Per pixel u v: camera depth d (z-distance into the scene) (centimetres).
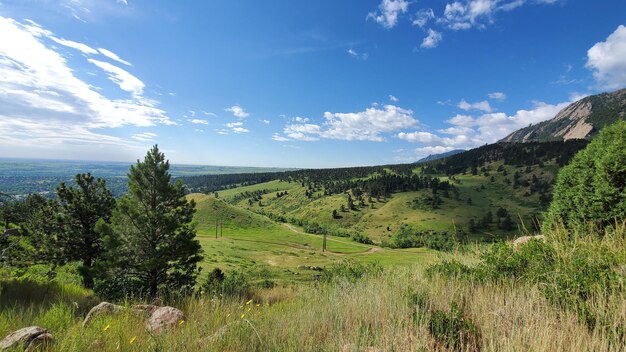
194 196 16362
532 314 334
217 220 14250
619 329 285
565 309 353
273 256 8788
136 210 1647
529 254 517
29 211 1966
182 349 309
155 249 1661
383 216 18262
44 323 463
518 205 17788
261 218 16012
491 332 289
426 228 15162
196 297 703
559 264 438
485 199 19325
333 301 443
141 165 1722
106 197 2019
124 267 1600
